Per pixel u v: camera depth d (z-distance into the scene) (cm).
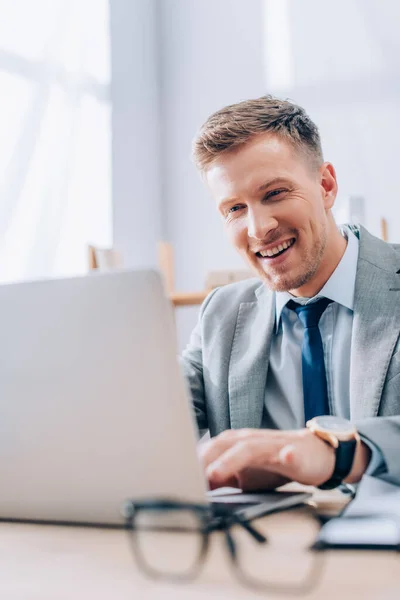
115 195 390
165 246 322
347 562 55
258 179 129
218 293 154
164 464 66
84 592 50
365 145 373
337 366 133
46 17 340
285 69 398
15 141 318
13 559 60
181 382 65
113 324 67
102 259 273
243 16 413
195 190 424
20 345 72
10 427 73
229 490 87
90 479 70
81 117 361
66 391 70
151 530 68
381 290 129
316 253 135
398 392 120
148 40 429
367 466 79
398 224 363
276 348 141
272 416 136
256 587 50
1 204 308
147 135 423
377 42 374
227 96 418
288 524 68
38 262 324
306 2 394
